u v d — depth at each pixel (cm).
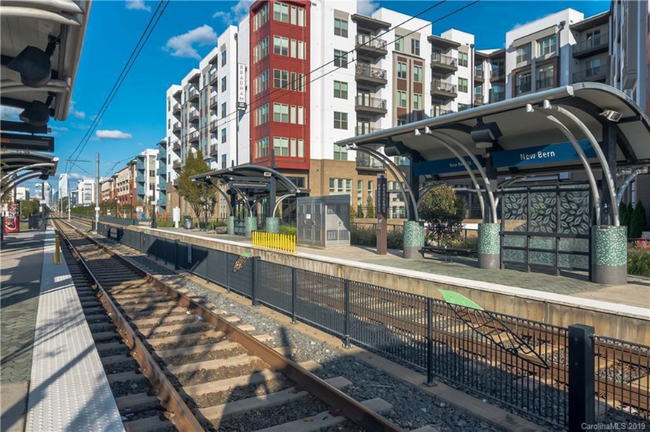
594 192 1037
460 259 1526
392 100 4509
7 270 1551
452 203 1822
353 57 4284
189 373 609
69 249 2516
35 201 8975
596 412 457
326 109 4119
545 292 891
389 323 671
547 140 1222
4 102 1008
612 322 709
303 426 451
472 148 1421
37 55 735
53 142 1262
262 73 4006
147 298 1136
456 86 5075
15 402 471
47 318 848
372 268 1278
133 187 10238
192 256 1588
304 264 1570
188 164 4206
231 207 3108
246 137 4331
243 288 1162
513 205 1245
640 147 1127
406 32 4641
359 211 4075
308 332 831
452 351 572
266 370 611
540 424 476
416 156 1605
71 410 449
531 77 4456
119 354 687
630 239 1535
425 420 484
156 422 452
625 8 2533
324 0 4109
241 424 464
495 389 523
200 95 5697
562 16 4231
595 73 4059
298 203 2184
